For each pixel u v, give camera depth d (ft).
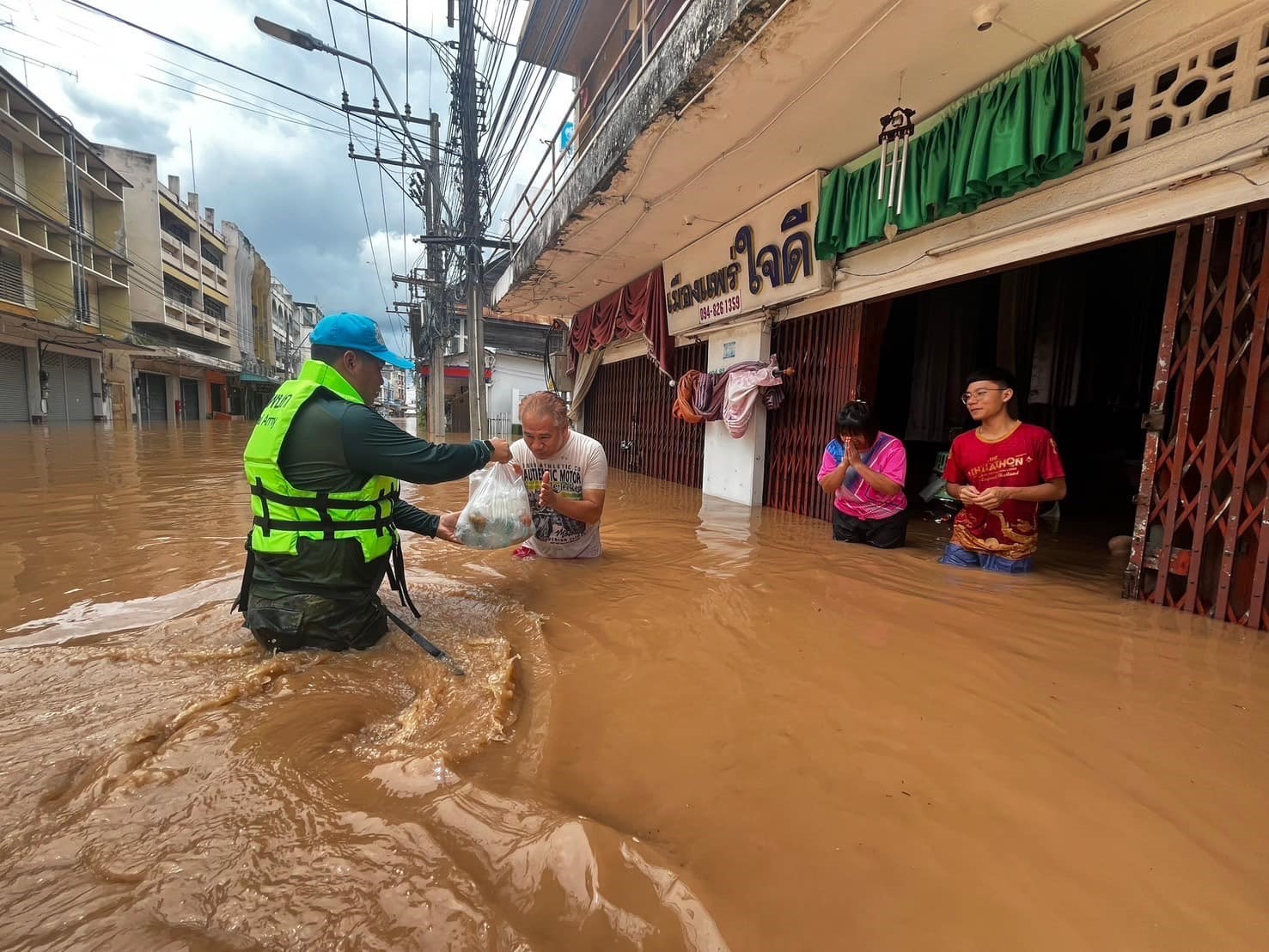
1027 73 11.62
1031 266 21.68
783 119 14.74
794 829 4.40
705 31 12.32
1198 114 9.81
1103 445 23.27
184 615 8.42
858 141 15.75
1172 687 6.87
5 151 69.36
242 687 6.17
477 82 35.58
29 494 19.30
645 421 33.83
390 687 6.57
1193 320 9.68
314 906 3.48
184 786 4.54
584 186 20.40
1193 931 3.56
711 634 8.33
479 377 40.57
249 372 153.89
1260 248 9.03
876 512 14.40
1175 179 9.68
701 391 23.49
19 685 6.20
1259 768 5.27
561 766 5.16
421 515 9.28
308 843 4.00
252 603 7.32
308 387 7.43
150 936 3.24
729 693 6.56
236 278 150.41
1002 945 3.43
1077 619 9.32
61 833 4.02
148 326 106.22
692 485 28.30
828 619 9.08
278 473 7.12
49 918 3.32
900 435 24.86
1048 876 3.99
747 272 21.18
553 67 26.16
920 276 15.16
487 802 4.49
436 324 62.80
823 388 19.26
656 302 28.40
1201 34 9.68
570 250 26.32
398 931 3.34
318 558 7.16
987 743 5.62
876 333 17.74
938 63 12.26
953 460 12.72
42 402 74.18
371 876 3.73
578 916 3.55
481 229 38.88
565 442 11.77
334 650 7.32
